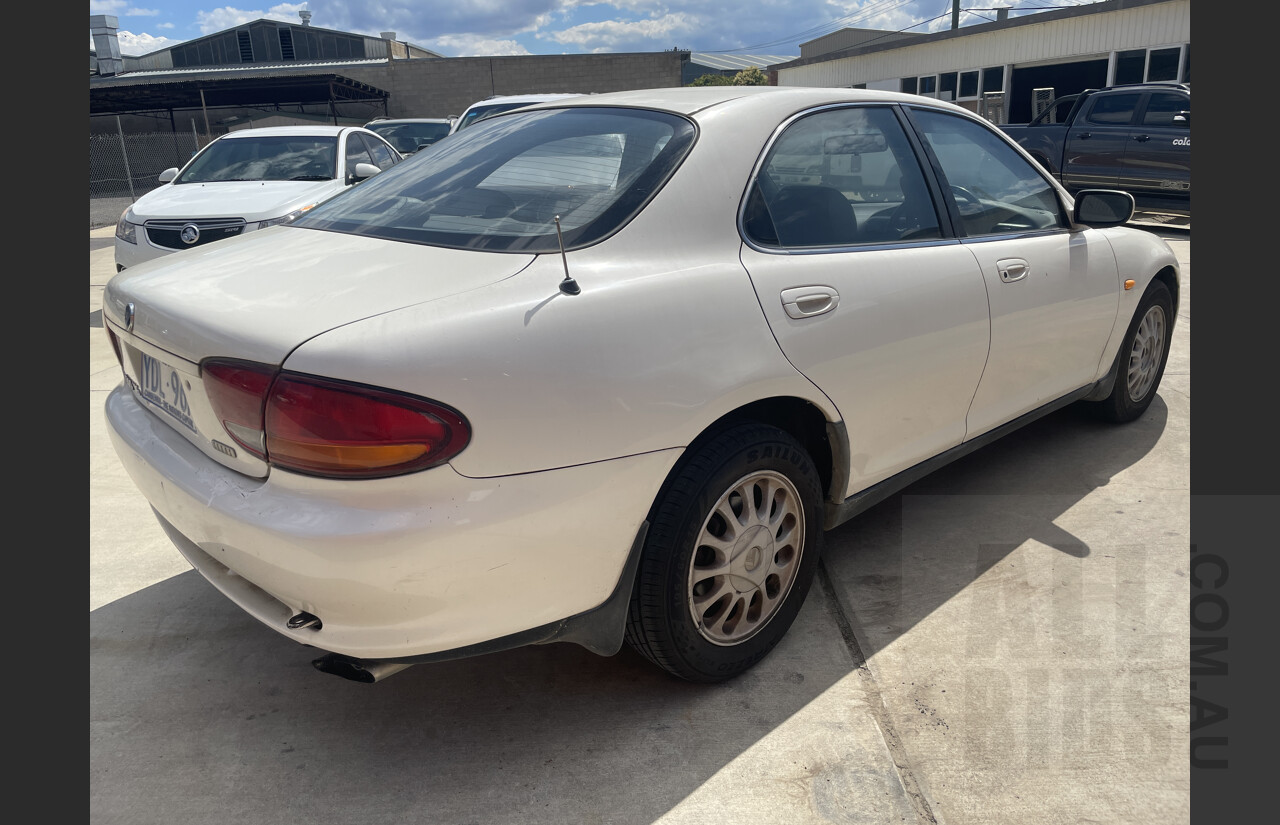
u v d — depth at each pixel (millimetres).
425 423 1608
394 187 2469
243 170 7391
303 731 2139
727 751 2039
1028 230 3064
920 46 23438
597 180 2143
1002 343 2836
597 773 1980
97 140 21734
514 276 1835
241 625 2576
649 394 1860
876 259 2408
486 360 1669
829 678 2289
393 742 2098
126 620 2590
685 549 2006
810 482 2301
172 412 1996
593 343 1792
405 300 1740
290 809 1893
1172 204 10633
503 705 2227
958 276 2623
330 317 1692
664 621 2035
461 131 2803
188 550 2111
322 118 29000
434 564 1659
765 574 2260
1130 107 10969
